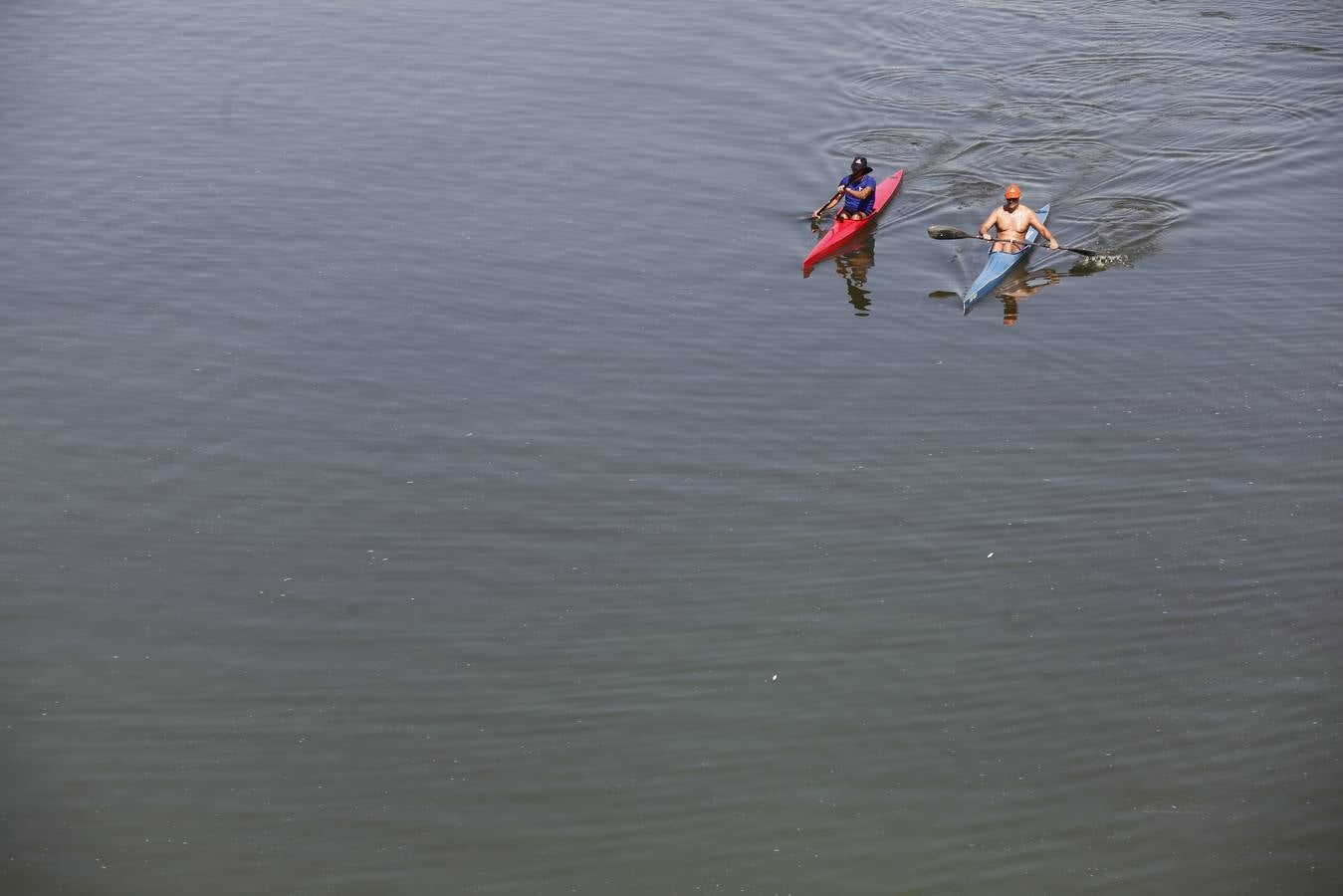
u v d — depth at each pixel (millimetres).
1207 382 16656
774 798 10914
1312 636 12406
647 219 21328
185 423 15695
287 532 13969
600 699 11938
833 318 18641
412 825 10656
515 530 14047
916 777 11086
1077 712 11695
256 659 12336
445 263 19594
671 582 13336
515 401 16328
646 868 10281
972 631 12641
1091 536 13883
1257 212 21750
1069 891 10008
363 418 15891
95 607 12891
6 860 10242
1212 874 10117
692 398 16500
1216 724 11508
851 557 13672
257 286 18781
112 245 19750
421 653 12430
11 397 16062
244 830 10586
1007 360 17438
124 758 11234
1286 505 14211
